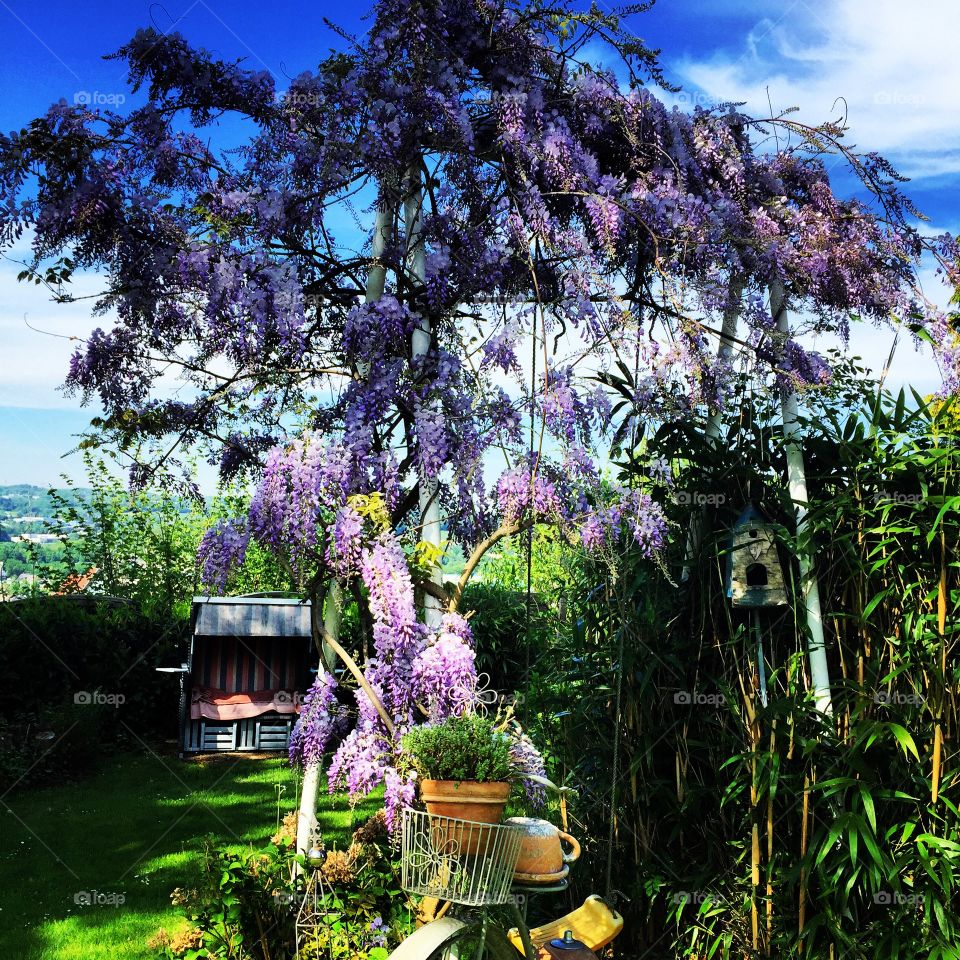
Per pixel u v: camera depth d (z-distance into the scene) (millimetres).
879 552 3852
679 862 3924
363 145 3619
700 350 3850
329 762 4023
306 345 3779
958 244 4262
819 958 3430
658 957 3842
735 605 3822
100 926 4414
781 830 3682
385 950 3102
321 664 3701
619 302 3725
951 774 3453
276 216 3574
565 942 2955
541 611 4789
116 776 7820
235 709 8594
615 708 4066
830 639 3982
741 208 4223
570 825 4145
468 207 3953
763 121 4430
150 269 3516
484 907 2670
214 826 6172
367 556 3303
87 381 3748
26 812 6609
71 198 3410
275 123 3818
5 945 4203
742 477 4090
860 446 3914
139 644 9492
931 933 3295
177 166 3707
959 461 3725
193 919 3256
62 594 9914
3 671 8555
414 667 3223
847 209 4379
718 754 3883
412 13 3646
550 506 3508
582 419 3627
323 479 3369
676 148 4160
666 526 3857
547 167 3828
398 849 3318
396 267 3789
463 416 3586
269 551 3453
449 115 3670
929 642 3598
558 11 3871
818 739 3625
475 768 2658
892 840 3555
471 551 3957
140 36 3711
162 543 10422
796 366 4078
